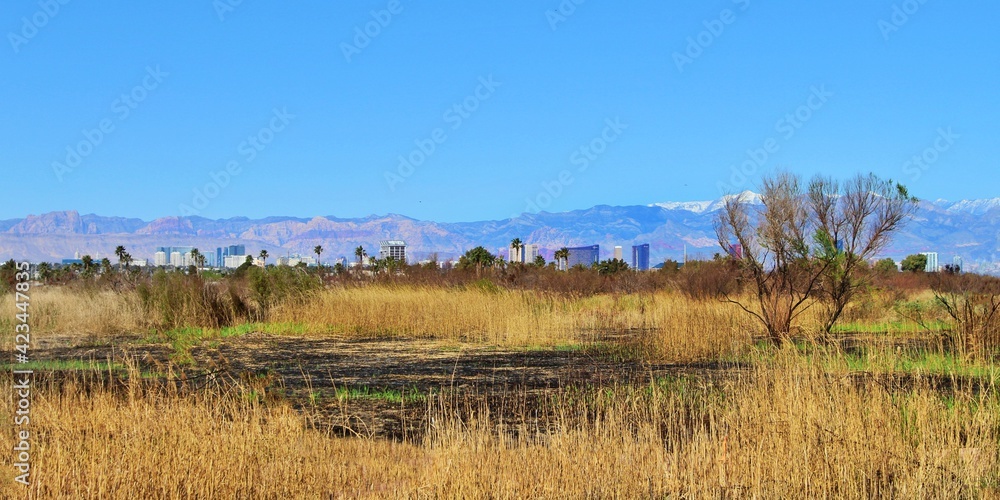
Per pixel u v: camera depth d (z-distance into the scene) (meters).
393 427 9.71
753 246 20.05
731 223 20.28
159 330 21.08
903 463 7.43
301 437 8.20
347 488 7.07
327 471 7.39
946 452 7.54
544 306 26.16
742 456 7.59
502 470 7.11
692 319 18.53
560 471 7.19
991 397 9.41
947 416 8.78
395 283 28.97
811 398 8.58
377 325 22.62
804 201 19.83
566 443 7.62
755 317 20.86
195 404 9.04
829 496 7.11
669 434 8.71
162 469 7.01
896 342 16.70
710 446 7.80
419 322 22.75
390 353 17.88
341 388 12.74
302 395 12.05
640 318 25.38
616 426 8.52
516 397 11.77
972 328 15.40
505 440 8.45
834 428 7.93
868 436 7.82
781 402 8.75
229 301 24.52
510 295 27.00
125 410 8.38
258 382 9.77
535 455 7.53
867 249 19.42
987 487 7.02
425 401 11.48
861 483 7.27
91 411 8.43
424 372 14.75
